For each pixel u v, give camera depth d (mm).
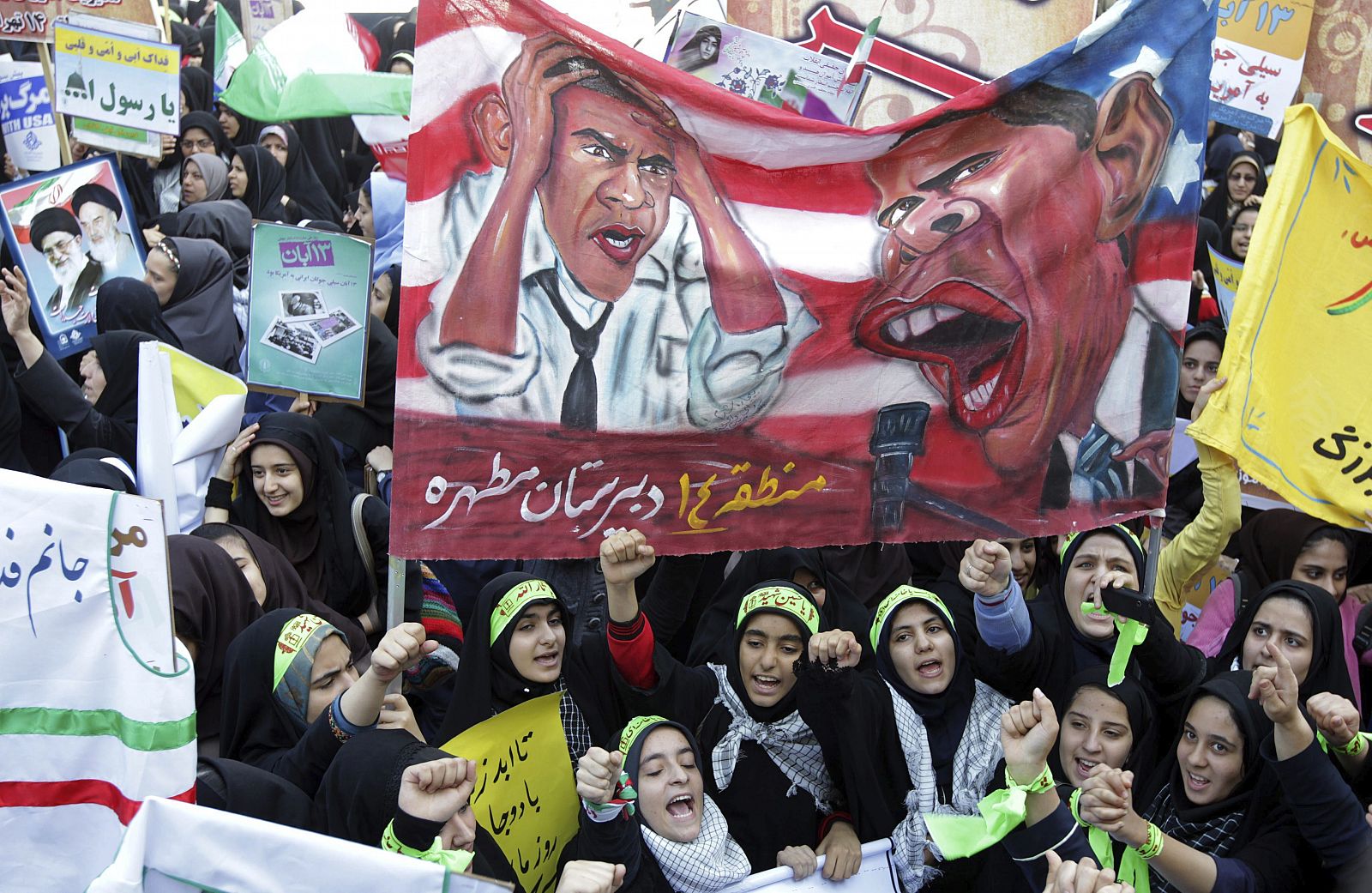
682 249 2801
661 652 3436
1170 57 3035
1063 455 3096
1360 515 3592
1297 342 3617
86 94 6367
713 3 5395
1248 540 4328
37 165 6773
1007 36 4855
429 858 2234
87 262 5684
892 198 2934
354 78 6195
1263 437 3568
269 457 4281
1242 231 6781
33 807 2035
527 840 3107
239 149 8055
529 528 2736
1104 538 3582
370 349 5340
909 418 2988
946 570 4355
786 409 2906
